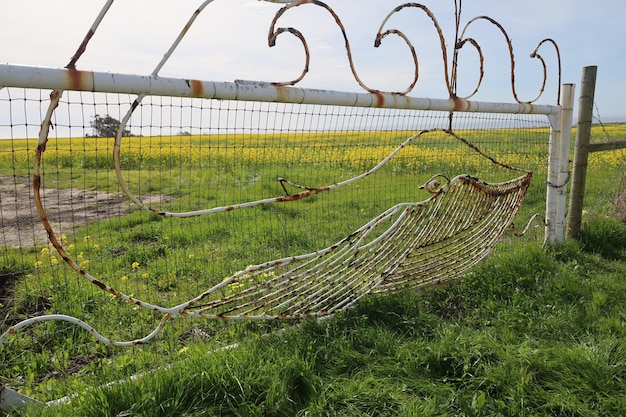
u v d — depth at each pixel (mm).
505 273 4344
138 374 2736
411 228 3824
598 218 5941
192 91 2508
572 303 3912
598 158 13695
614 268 4867
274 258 5035
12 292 4344
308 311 3506
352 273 3680
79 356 3305
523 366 2891
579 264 4848
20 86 2031
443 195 3863
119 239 6164
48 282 4391
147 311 3814
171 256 5293
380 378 2828
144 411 2373
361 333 3311
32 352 3289
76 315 3686
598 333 3412
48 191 11102
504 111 4320
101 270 4668
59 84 2111
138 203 2502
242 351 2936
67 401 2531
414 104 3525
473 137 5812
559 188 5105
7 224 7934
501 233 4672
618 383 2764
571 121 4957
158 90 2393
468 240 4363
